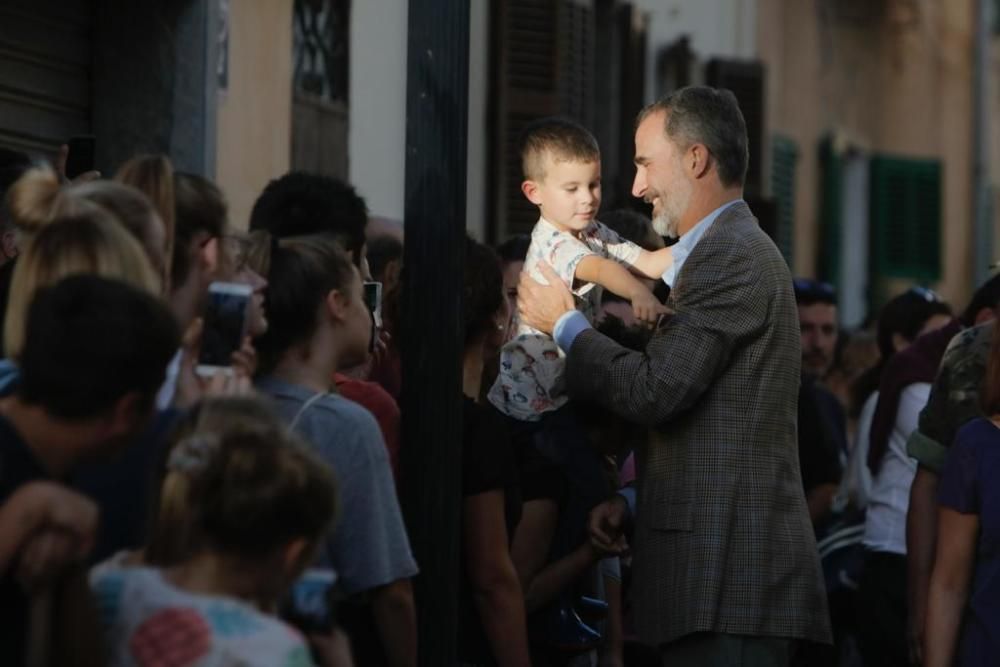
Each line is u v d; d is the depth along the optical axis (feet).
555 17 46.09
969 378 23.56
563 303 20.83
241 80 32.63
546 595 21.76
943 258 78.79
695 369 19.83
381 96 40.11
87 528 12.31
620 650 24.25
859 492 32.40
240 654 12.76
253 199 33.32
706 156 20.65
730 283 20.04
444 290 17.87
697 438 20.17
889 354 33.99
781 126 66.54
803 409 30.63
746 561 20.04
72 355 12.50
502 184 45.50
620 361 20.15
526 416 22.17
